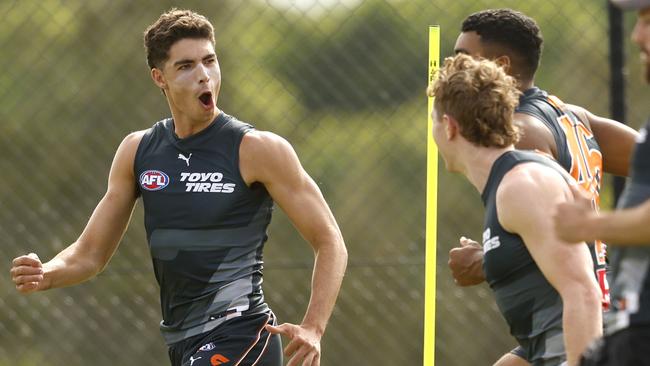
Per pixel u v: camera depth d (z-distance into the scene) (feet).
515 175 36.06
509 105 37.37
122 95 85.76
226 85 85.66
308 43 82.38
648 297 32.07
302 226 46.62
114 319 78.84
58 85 85.92
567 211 29.91
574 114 45.73
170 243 46.98
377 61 81.30
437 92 38.37
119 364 78.79
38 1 86.99
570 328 34.14
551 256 34.68
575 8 82.33
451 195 81.35
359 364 76.43
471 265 44.04
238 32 85.76
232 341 46.11
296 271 77.46
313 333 44.80
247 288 46.85
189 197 46.80
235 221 46.70
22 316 79.20
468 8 84.84
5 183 82.53
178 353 47.85
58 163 83.82
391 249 80.94
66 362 78.59
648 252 32.09
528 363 45.93
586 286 34.40
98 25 87.20
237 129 47.16
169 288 47.67
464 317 77.05
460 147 38.04
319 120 82.79
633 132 46.78
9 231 81.20
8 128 84.53
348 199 81.97
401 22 81.30
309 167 82.69
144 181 47.78
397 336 76.38
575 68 79.56
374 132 81.97
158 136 48.47
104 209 49.39
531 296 36.42
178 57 46.65
